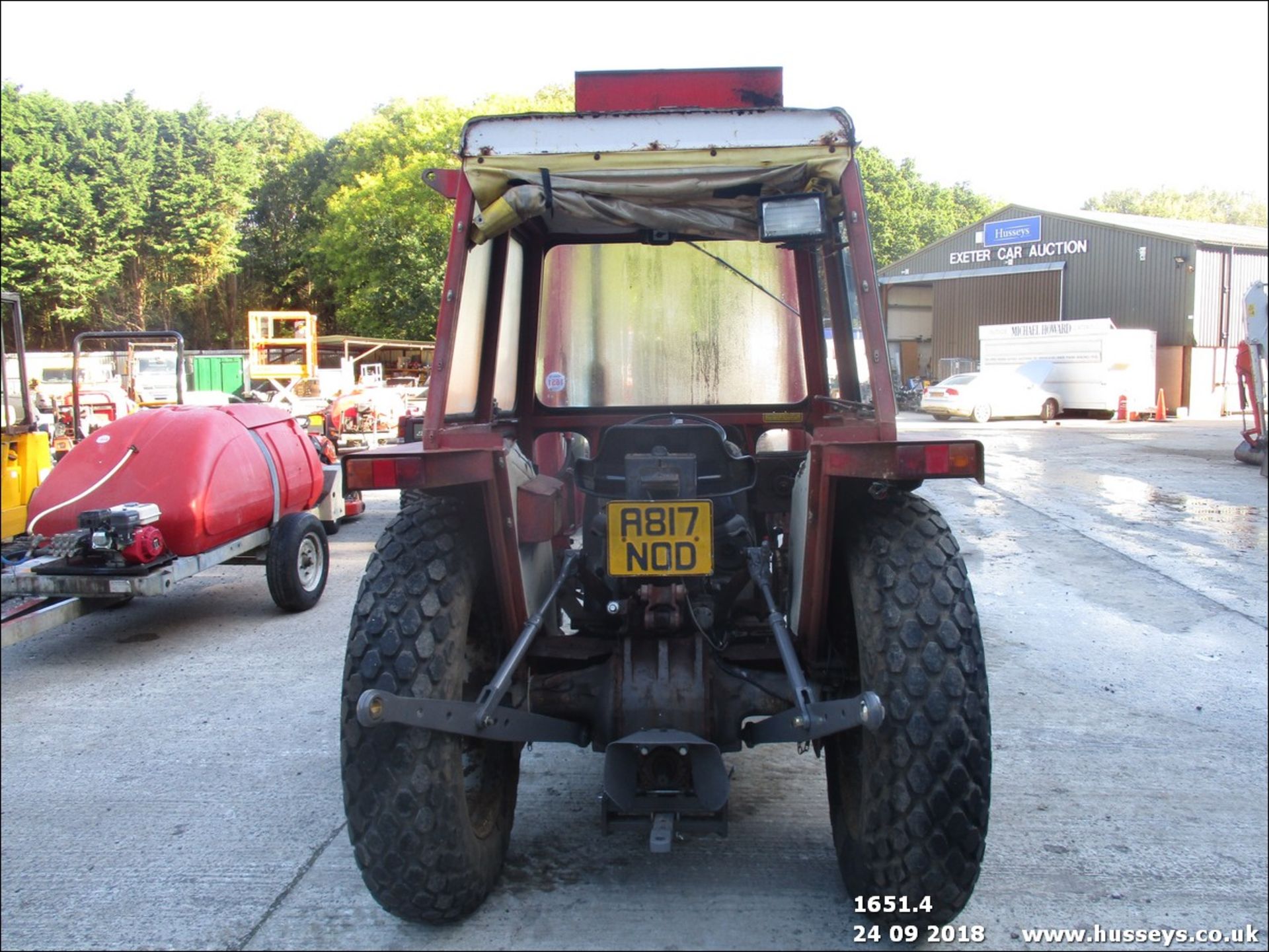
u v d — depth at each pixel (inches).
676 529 113.0
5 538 271.9
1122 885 122.1
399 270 1476.4
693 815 110.3
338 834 139.1
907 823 101.0
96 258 1473.9
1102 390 1015.6
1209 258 1166.3
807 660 116.4
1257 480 498.0
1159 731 173.5
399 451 109.7
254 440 261.1
